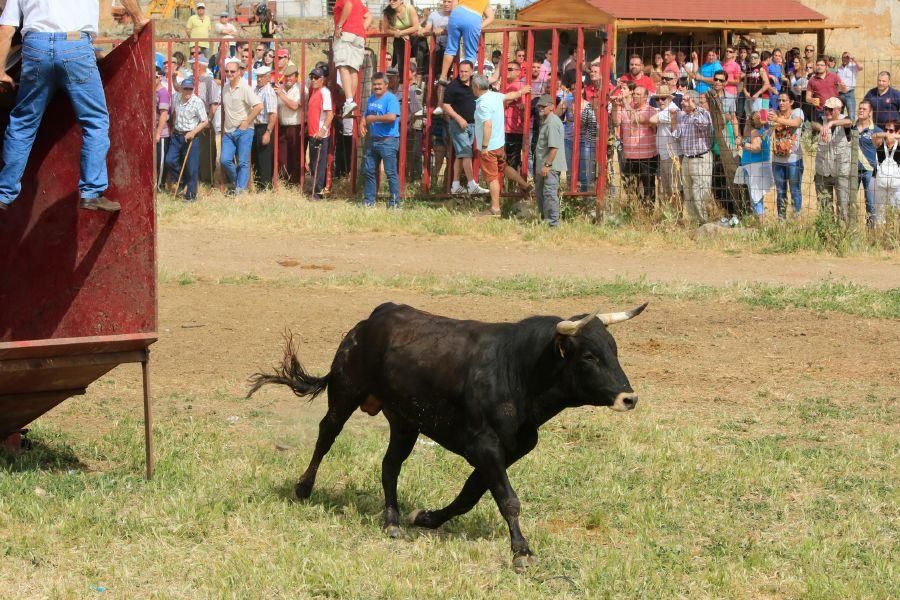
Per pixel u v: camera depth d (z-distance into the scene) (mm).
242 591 6496
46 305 9234
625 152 19797
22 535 7137
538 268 17047
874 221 18516
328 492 8383
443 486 8570
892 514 8297
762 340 13344
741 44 27859
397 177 21219
